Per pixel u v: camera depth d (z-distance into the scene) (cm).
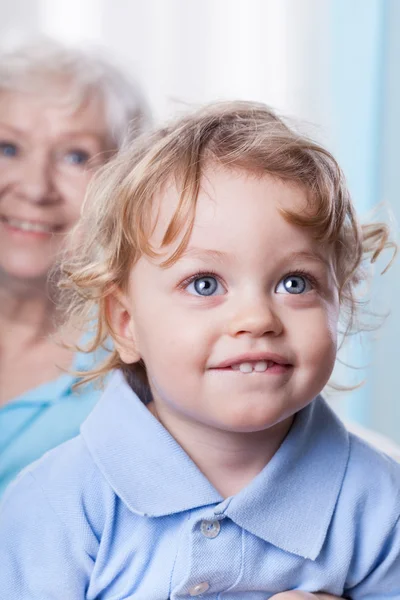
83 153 150
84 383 126
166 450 99
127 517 99
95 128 151
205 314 90
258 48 195
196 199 91
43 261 148
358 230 107
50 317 148
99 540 99
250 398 89
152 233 94
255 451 101
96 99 151
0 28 170
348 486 102
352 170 215
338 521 101
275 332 89
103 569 98
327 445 104
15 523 100
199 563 95
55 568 98
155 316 94
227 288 90
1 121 147
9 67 148
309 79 202
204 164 94
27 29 169
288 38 199
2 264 147
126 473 99
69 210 150
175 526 98
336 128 209
